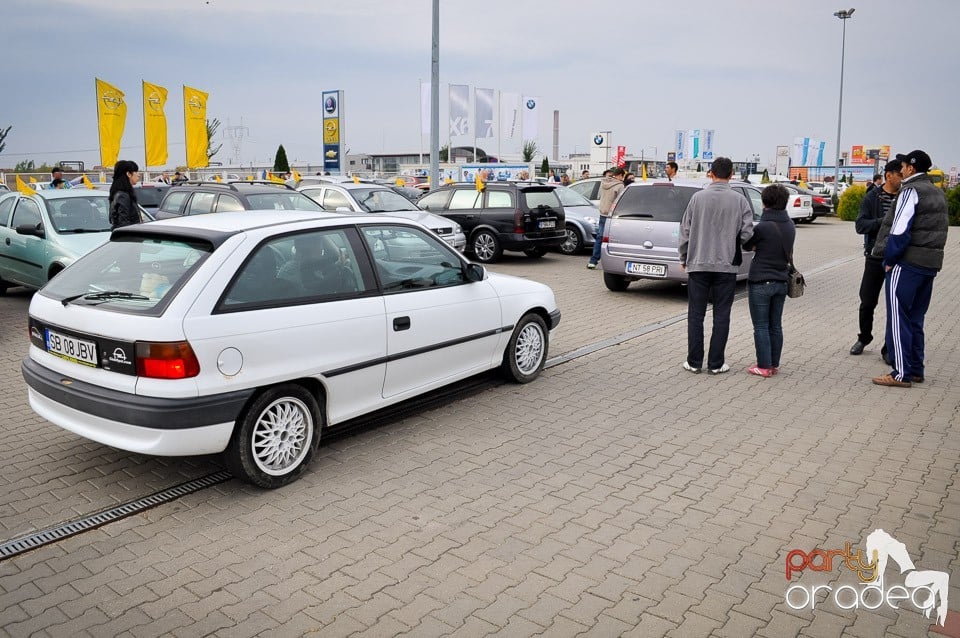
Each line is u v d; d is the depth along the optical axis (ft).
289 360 15.11
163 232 15.51
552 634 10.50
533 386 22.38
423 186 100.78
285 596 11.44
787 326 31.37
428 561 12.46
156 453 13.70
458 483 15.53
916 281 21.62
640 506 14.51
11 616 10.94
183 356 13.57
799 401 21.04
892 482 15.62
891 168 24.30
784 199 22.76
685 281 35.60
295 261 15.80
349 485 15.42
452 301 19.26
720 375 23.75
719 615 10.98
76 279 15.84
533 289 22.56
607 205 46.34
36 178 111.04
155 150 102.17
